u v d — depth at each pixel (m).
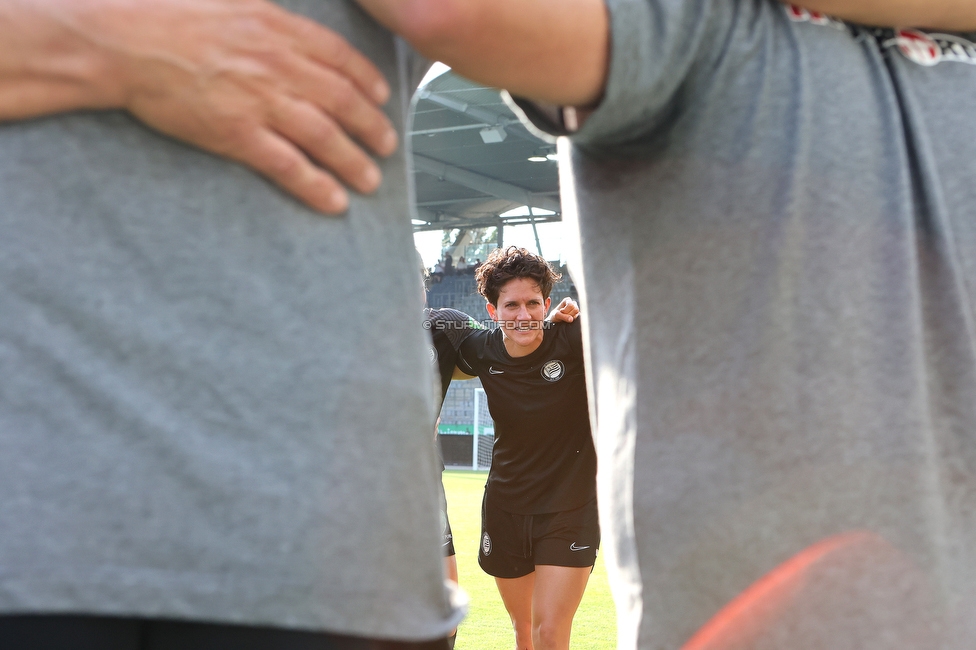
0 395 0.62
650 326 0.84
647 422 0.83
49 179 0.65
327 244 0.71
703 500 0.78
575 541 3.25
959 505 0.78
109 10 0.64
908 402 0.76
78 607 0.61
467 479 16.48
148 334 0.65
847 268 0.78
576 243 0.98
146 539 0.63
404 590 0.71
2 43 0.63
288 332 0.68
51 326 0.64
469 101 21.56
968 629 0.75
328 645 0.68
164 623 0.69
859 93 0.82
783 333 0.77
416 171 25.64
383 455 0.71
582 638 3.98
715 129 0.81
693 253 0.82
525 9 0.68
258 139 0.68
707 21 0.79
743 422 0.77
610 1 0.74
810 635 0.74
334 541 0.67
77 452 0.63
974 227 0.83
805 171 0.79
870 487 0.75
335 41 0.73
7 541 0.61
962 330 0.79
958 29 0.90
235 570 0.64
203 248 0.67
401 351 0.75
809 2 0.83
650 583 0.81
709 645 0.77
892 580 0.74
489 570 3.51
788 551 0.75
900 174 0.81
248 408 0.66
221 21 0.67
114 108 0.67
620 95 0.76
